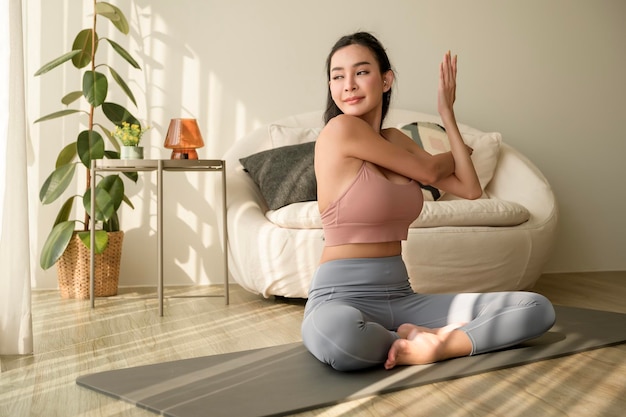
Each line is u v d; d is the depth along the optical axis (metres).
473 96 5.09
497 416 1.79
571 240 5.28
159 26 4.54
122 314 3.50
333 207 2.35
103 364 2.44
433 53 4.98
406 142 2.56
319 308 2.29
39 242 4.40
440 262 3.65
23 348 2.58
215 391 2.03
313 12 4.76
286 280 3.65
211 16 4.61
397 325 2.44
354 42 2.40
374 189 2.30
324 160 2.35
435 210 3.71
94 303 3.86
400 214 2.36
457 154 2.47
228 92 4.64
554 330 2.88
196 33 4.59
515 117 5.16
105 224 4.21
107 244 4.09
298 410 1.85
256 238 3.71
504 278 3.80
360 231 2.35
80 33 4.18
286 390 2.03
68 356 2.57
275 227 3.70
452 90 2.50
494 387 2.06
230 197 4.03
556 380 2.14
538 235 3.91
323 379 2.14
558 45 5.23
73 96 4.16
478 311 2.46
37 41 4.38
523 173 4.38
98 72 4.13
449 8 5.00
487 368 2.24
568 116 5.27
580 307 3.67
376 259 2.39
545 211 4.10
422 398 1.96
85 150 4.00
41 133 4.40
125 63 4.50
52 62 3.94
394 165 2.33
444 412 1.84
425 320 2.46
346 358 2.18
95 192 3.96
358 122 2.35
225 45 4.63
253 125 4.68
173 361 2.43
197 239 4.60
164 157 4.55
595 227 5.32
